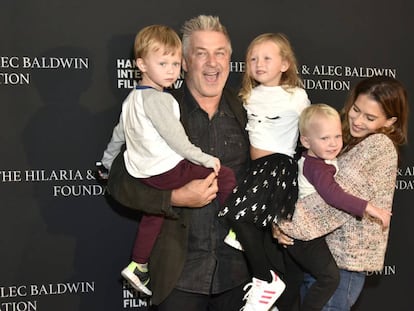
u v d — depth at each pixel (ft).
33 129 8.89
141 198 7.00
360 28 10.03
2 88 8.73
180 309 7.47
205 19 7.42
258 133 7.34
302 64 9.83
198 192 6.85
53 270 9.12
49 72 8.88
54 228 9.08
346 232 7.30
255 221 7.04
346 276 7.46
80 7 8.91
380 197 7.16
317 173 7.00
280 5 9.66
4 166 8.82
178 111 6.95
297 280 7.86
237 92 8.07
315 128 6.95
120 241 9.36
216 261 7.54
